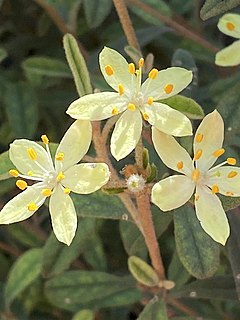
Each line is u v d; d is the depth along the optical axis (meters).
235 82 0.16
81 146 0.10
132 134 0.10
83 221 0.14
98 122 0.10
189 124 0.10
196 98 0.15
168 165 0.10
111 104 0.10
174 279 0.14
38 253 0.16
